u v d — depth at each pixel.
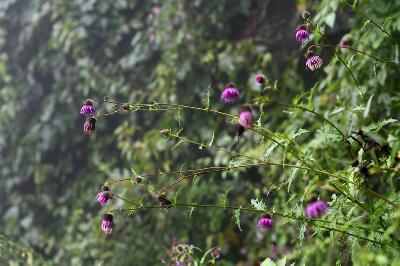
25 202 3.63
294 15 2.98
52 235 3.53
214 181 3.02
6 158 3.75
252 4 3.15
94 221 3.13
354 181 1.65
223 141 2.83
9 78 3.74
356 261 1.65
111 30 3.48
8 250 2.56
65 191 3.60
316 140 2.14
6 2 3.71
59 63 3.61
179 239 2.96
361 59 2.29
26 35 3.70
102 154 3.48
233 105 3.03
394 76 2.26
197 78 3.15
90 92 3.52
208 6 3.17
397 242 1.62
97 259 3.06
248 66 3.01
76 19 3.48
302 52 2.89
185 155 3.12
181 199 2.99
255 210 1.67
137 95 3.31
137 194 3.06
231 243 2.92
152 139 3.10
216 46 3.14
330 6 2.34
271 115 2.77
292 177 1.65
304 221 1.64
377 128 1.60
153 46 3.30
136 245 3.04
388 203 1.62
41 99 3.72
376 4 2.29
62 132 3.58
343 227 1.68
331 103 2.36
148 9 3.42
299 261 2.46
